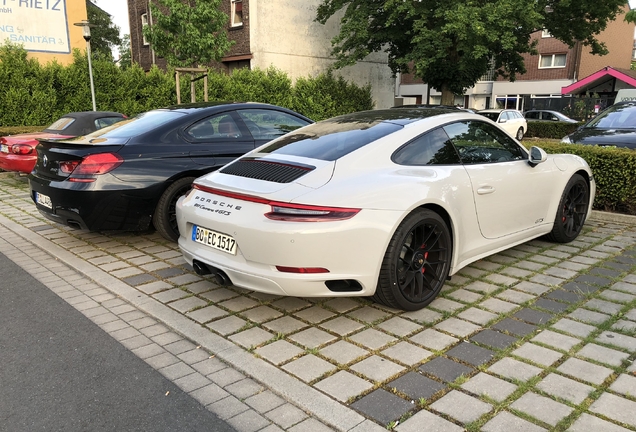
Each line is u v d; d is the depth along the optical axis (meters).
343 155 3.34
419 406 2.38
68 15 15.31
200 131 5.31
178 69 10.77
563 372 2.64
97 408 2.45
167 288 4.01
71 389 2.62
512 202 4.12
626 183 6.00
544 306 3.50
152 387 2.63
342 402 2.42
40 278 4.35
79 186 4.53
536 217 4.50
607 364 2.71
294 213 2.92
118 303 3.77
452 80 20.45
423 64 18.17
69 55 15.50
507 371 2.67
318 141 3.70
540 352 2.86
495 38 16.47
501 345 2.95
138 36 25.09
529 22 16.72
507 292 3.77
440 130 3.75
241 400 2.50
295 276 2.95
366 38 19.91
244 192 3.13
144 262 4.69
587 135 7.61
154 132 5.04
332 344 3.02
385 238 3.05
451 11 16.84
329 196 2.99
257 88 16.72
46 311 3.64
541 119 25.75
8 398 2.55
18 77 12.81
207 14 14.05
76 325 3.40
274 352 2.93
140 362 2.90
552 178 4.57
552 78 34.78
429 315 3.39
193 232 3.52
